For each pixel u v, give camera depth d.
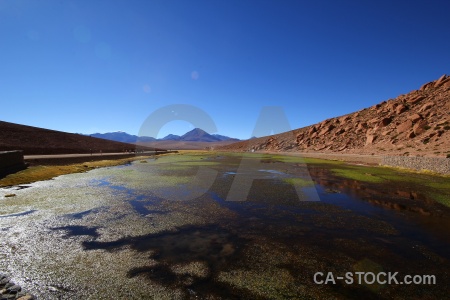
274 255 8.03
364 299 5.77
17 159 26.83
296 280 6.55
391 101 70.31
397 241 9.29
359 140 62.47
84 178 24.28
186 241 9.12
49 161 34.69
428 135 40.56
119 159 49.28
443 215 12.52
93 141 85.50
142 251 8.23
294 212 12.98
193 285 6.27
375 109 73.75
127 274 6.76
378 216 12.35
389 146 47.41
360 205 14.42
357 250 8.48
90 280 6.44
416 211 13.23
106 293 5.89
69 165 34.22
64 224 10.80
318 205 14.39
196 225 10.88
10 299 5.52
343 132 73.25
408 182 21.78
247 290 6.08
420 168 28.38
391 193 17.55
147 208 13.48
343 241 9.25
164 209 13.31
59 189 18.55
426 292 6.09
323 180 23.38
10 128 62.09
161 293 5.90
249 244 8.91
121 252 8.13
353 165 38.38
